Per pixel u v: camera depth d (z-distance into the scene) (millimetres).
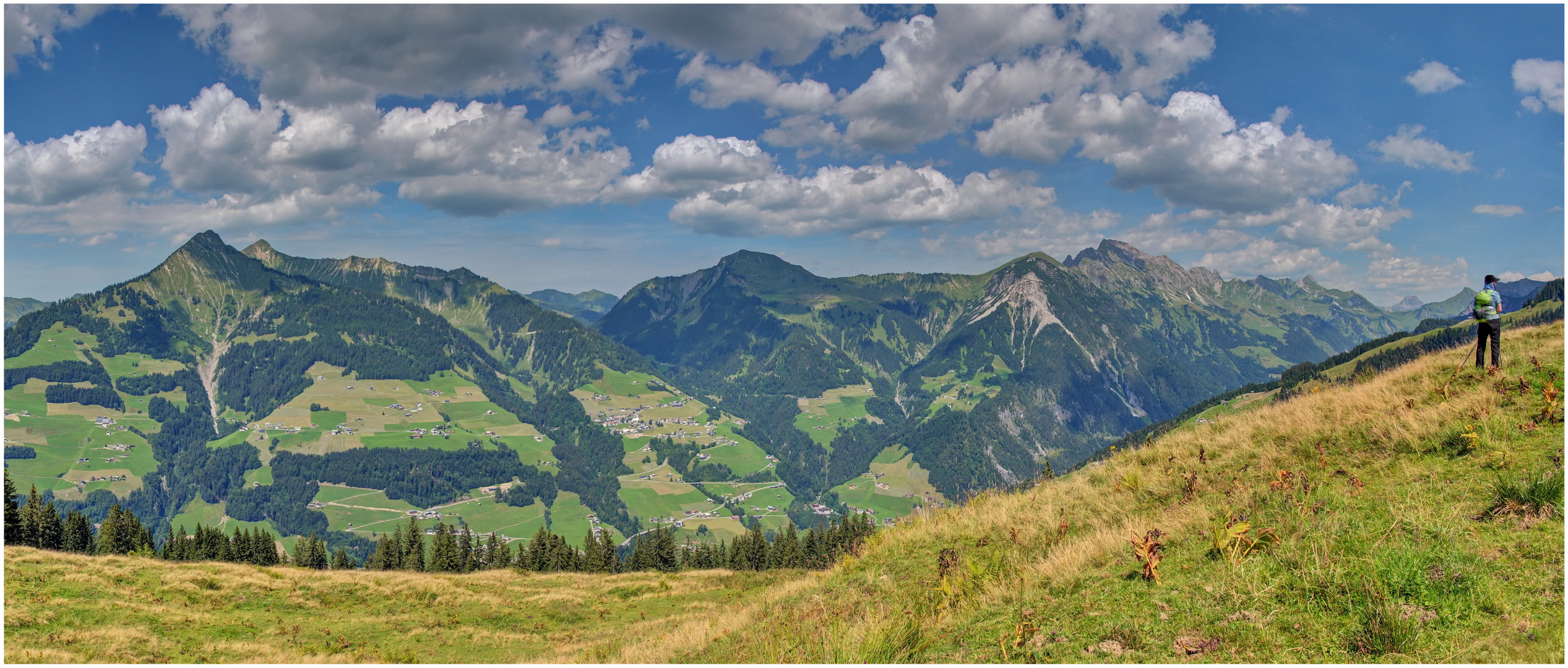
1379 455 14156
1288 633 9336
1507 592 8836
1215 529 12812
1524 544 9625
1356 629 8992
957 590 14914
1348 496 12750
